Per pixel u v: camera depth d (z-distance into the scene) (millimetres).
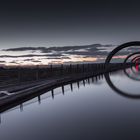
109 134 7395
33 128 8516
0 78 22922
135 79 38031
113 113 11125
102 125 8703
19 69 23859
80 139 6934
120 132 7621
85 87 24828
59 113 11328
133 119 9734
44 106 13398
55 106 13383
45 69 31219
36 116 10750
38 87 19188
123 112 11359
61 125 8859
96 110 12000
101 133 7547
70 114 11039
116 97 17219
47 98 16625
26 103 14438
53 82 24234
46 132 7875
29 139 7145
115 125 8664
